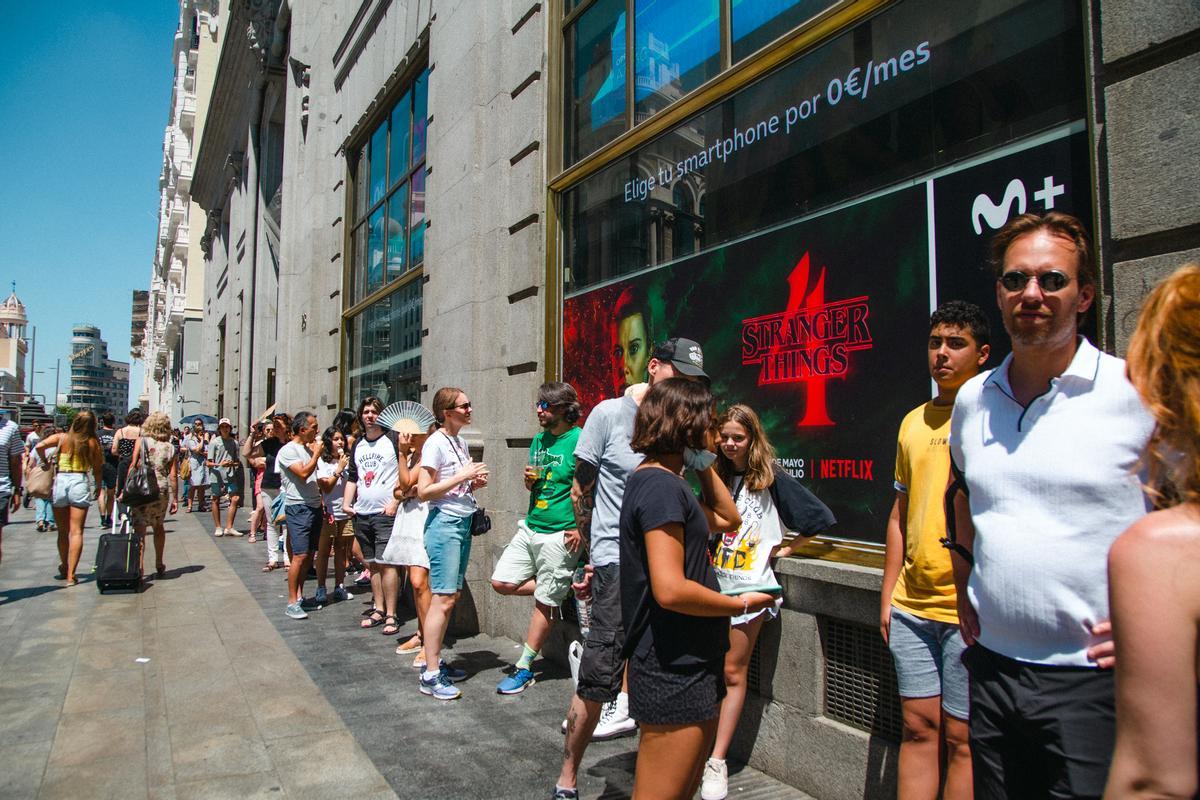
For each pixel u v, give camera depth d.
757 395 4.12
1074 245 1.77
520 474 6.08
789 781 3.47
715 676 2.22
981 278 3.06
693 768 2.19
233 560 9.89
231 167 24.25
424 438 5.80
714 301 4.48
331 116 12.38
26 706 4.37
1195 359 1.18
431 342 7.59
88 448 8.32
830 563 3.41
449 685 4.61
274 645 5.76
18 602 7.20
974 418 1.91
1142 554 1.15
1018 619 1.69
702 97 4.63
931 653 2.54
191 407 40.12
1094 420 1.66
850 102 3.74
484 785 3.44
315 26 13.18
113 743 3.86
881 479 3.40
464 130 6.99
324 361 12.11
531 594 4.88
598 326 5.55
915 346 3.30
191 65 45.25
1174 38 2.31
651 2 5.24
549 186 6.12
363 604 7.35
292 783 3.44
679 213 4.82
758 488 3.40
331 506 7.19
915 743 2.57
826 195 3.82
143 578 8.38
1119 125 2.46
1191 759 1.09
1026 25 2.97
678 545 2.18
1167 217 2.31
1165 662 1.11
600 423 3.55
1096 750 1.56
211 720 4.20
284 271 14.08
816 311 3.80
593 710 3.18
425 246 7.91
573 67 6.14
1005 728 1.74
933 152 3.31
